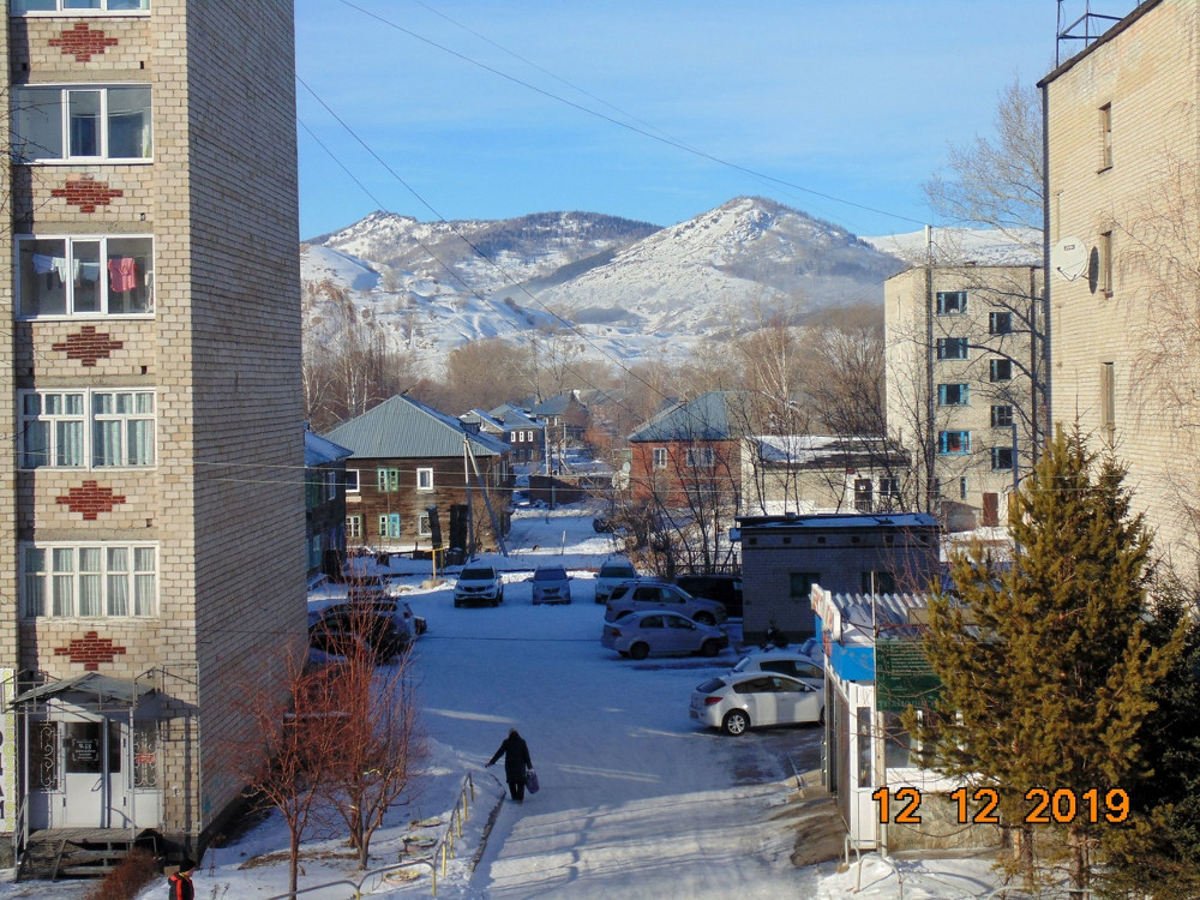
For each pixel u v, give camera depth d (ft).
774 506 209.87
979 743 45.91
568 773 81.71
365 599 85.71
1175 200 70.03
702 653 125.18
